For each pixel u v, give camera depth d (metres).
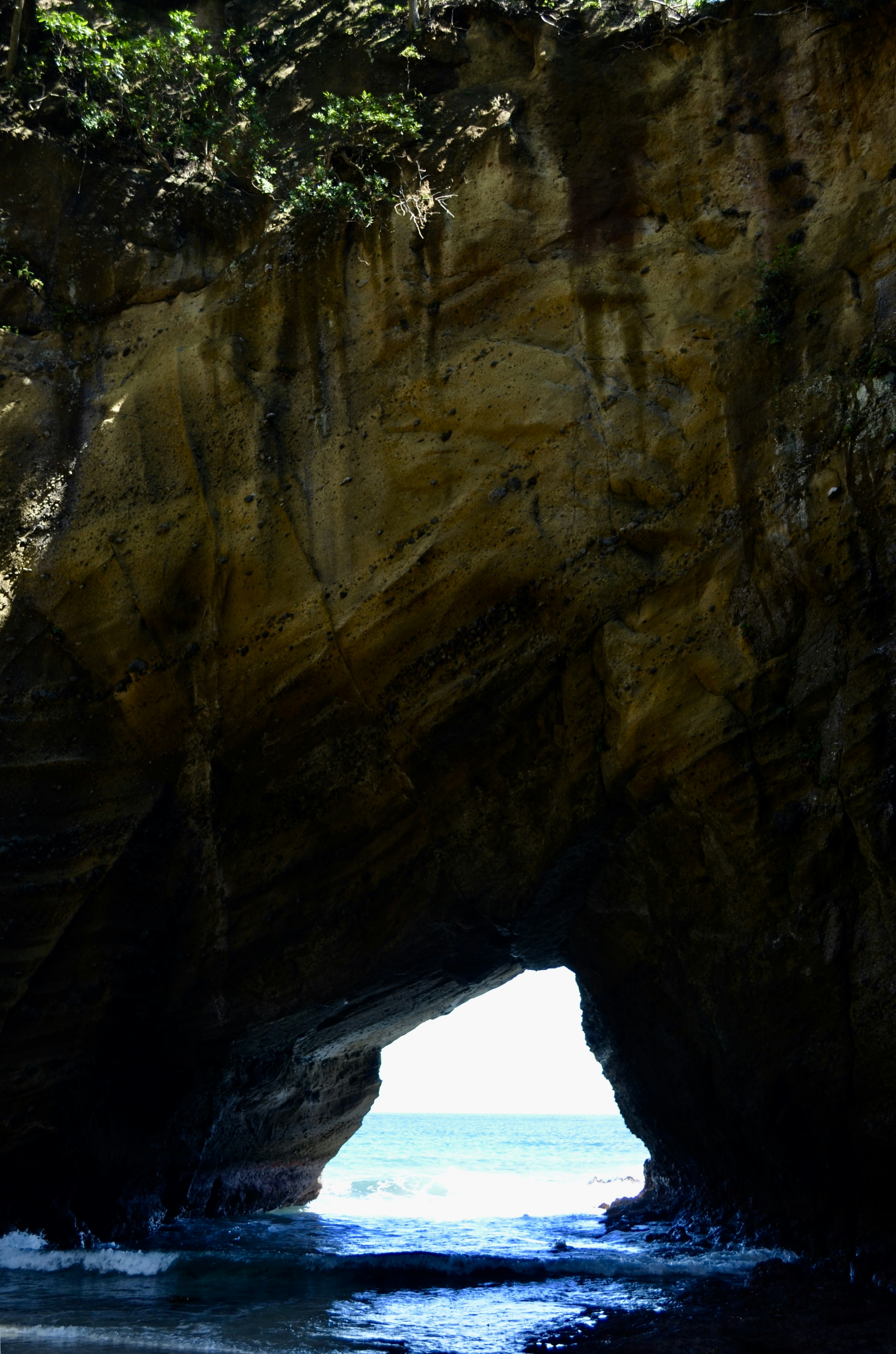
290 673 8.98
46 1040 8.77
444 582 8.66
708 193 8.73
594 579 8.28
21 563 9.70
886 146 8.02
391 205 9.62
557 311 8.95
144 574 9.45
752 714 7.58
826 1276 7.06
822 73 8.44
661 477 8.23
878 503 7.38
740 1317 5.99
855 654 7.31
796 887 7.32
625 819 8.28
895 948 6.83
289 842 9.12
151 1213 9.84
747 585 7.78
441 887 8.78
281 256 9.82
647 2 9.45
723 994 7.81
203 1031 9.30
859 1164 7.03
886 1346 5.32
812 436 7.74
